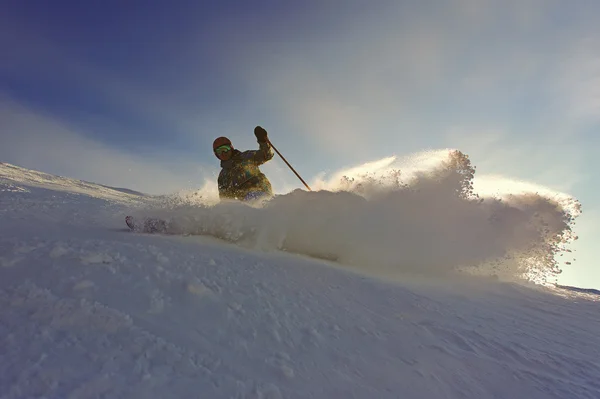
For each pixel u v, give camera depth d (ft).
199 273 7.93
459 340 6.98
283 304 7.30
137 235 11.60
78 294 6.07
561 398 5.54
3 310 5.28
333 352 5.91
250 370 5.01
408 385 5.37
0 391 3.77
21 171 35.88
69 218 14.05
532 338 7.53
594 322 8.99
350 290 8.92
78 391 3.95
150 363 4.68
